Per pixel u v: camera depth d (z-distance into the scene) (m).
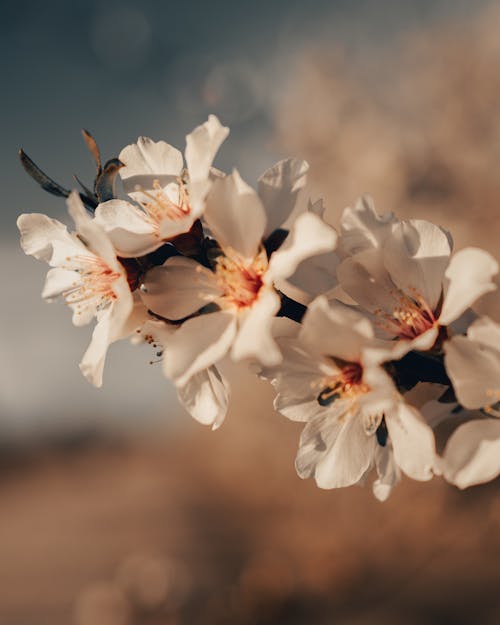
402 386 0.21
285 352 0.22
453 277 0.20
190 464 1.84
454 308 0.20
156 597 1.07
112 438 2.25
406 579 0.91
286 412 0.22
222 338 0.21
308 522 1.14
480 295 0.20
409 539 0.98
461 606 0.81
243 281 0.21
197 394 0.22
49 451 2.25
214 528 1.33
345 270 0.22
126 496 1.73
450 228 1.08
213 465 1.67
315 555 1.02
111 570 1.27
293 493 1.26
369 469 0.23
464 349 0.20
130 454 2.11
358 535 1.02
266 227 0.22
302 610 0.93
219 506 1.45
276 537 1.16
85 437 2.28
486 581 0.85
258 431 1.35
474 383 0.20
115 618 1.07
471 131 1.15
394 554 0.97
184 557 1.22
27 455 2.23
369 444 0.22
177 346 0.21
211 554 1.22
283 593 0.96
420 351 0.21
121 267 0.21
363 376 0.21
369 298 0.22
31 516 1.72
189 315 0.22
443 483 1.00
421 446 0.21
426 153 1.17
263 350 0.20
